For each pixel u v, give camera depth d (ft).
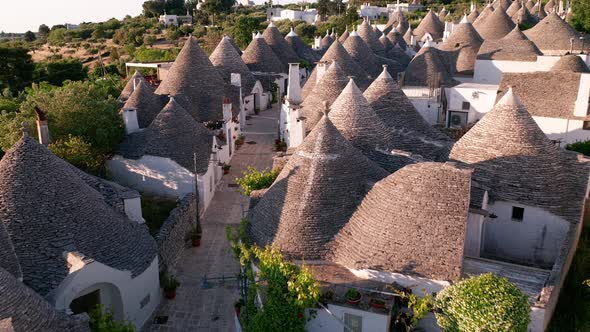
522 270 69.82
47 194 75.25
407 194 68.08
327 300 62.49
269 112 206.18
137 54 327.06
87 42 442.50
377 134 94.84
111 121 128.26
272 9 527.81
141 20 517.55
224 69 192.24
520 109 83.61
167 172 118.73
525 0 319.68
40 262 70.28
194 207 110.01
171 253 94.79
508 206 81.35
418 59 168.76
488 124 85.40
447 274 62.64
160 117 122.52
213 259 99.04
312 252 70.95
